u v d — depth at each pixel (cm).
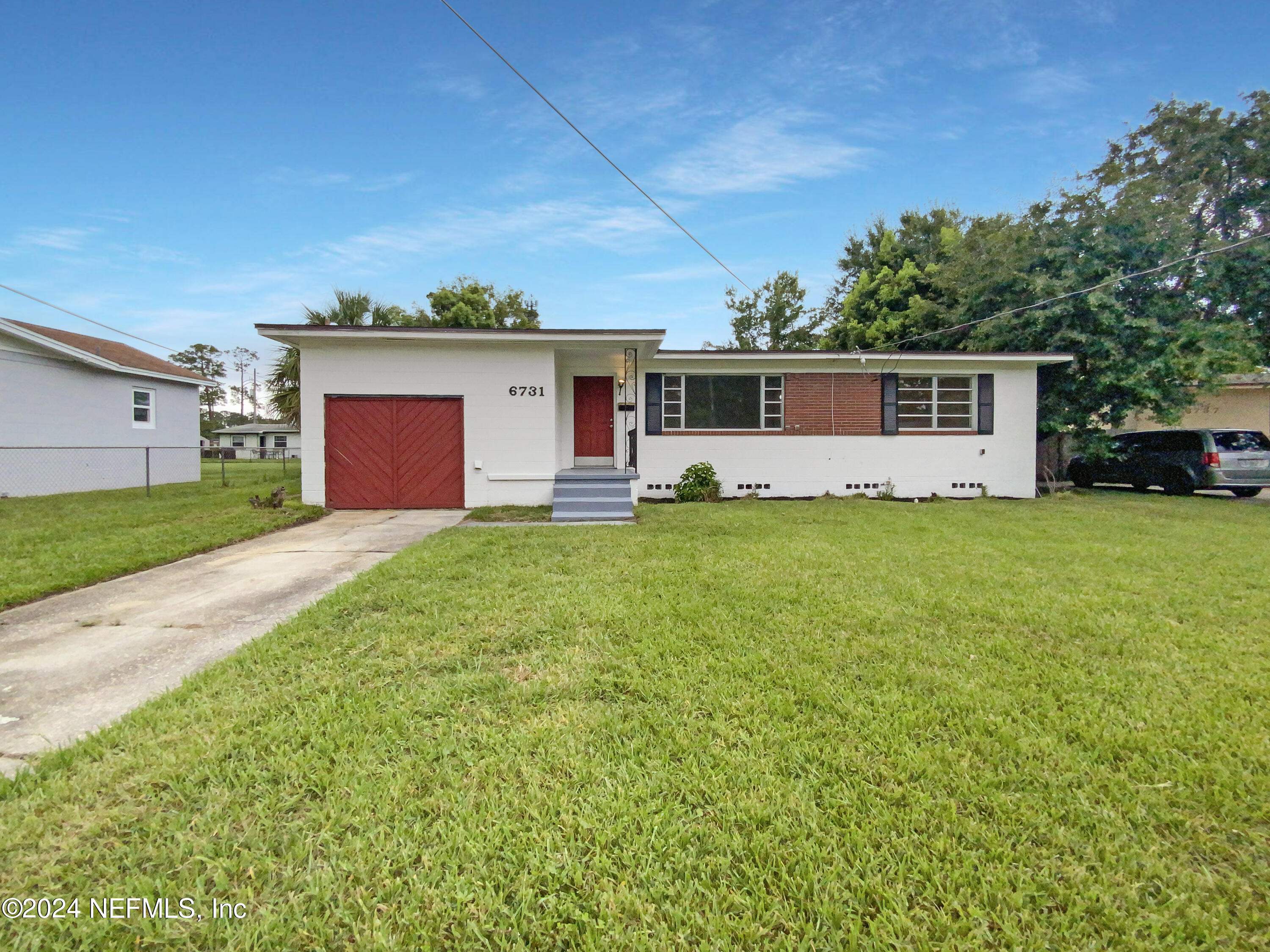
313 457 979
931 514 957
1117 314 1271
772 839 180
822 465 1223
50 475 1292
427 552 609
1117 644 345
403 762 222
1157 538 718
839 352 1168
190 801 199
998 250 1453
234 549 677
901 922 150
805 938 147
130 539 699
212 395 6819
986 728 248
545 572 523
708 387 1213
